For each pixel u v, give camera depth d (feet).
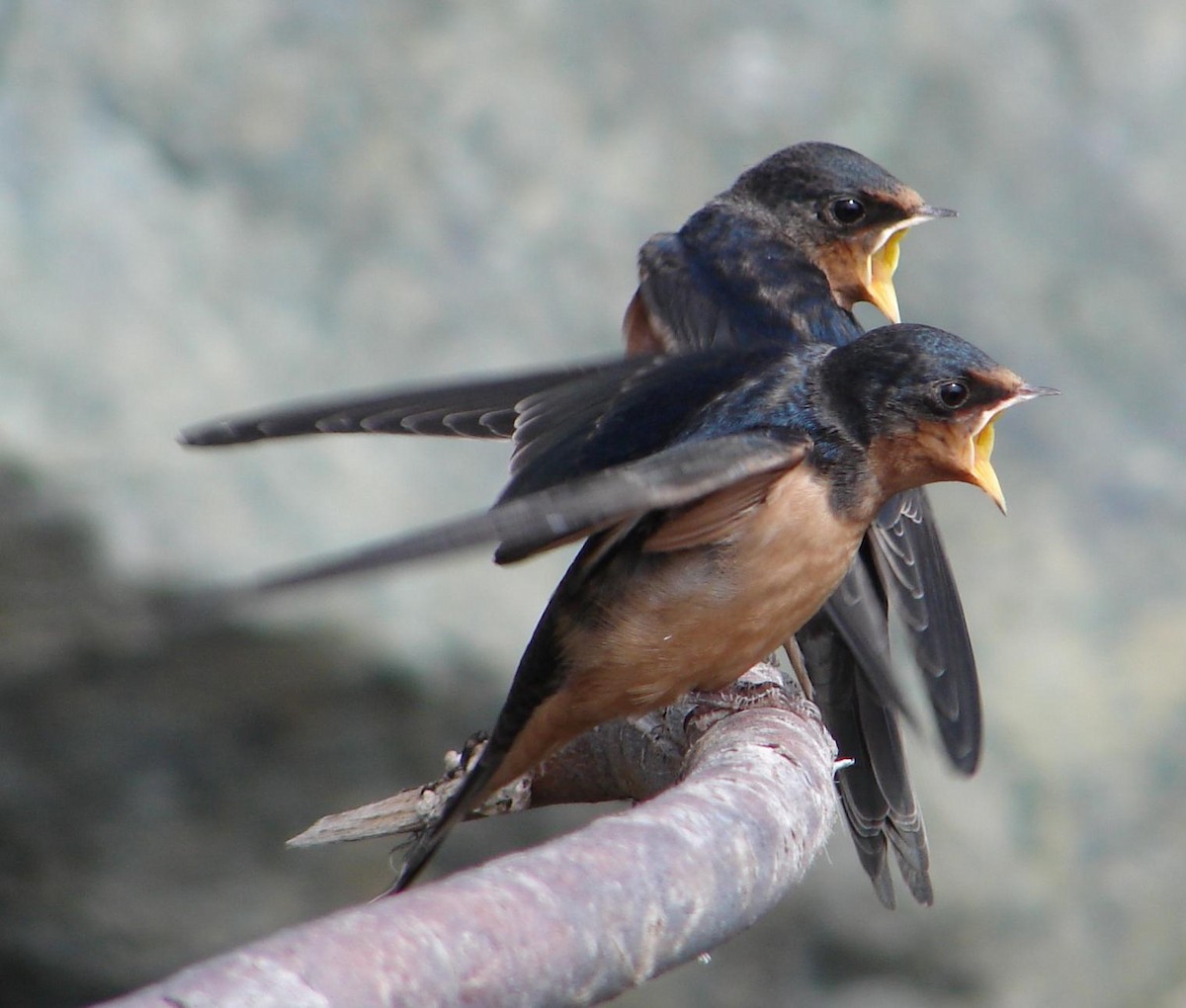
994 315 45.44
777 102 45.91
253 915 44.57
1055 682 43.50
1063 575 44.19
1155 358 45.91
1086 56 47.50
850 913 42.47
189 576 42.39
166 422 43.01
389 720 43.37
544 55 45.52
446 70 45.09
